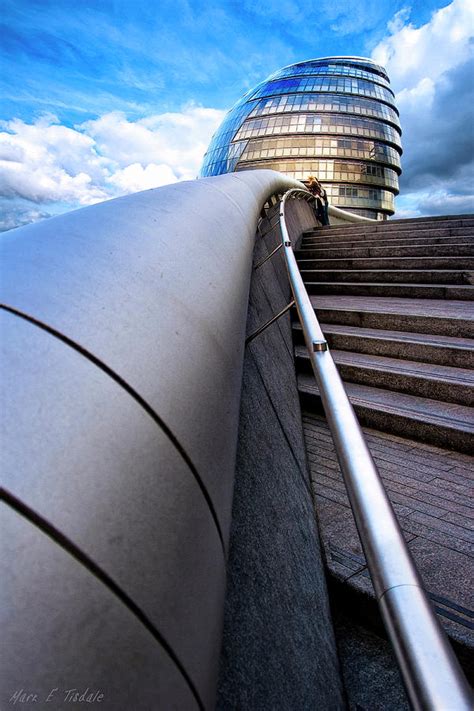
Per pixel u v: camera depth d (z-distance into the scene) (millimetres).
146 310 832
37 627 446
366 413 3648
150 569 584
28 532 481
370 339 4676
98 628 493
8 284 702
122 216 1161
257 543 1382
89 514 538
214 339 1049
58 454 545
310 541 1970
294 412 3000
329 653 1590
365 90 87500
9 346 604
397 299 6188
